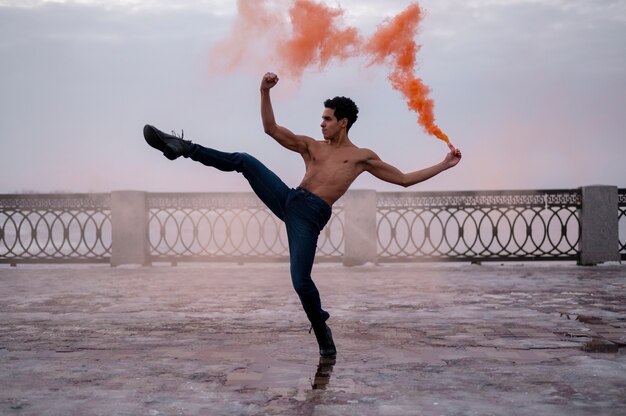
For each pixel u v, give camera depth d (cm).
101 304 701
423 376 381
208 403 328
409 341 489
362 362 420
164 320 593
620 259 1164
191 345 477
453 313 628
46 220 1183
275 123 429
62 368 404
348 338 503
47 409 319
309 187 423
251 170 426
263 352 452
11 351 456
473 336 509
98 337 509
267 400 333
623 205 1167
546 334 516
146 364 415
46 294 790
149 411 315
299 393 346
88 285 890
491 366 406
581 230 1163
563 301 712
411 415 308
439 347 466
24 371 396
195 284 899
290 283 915
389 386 360
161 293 799
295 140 434
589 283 890
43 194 1184
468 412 312
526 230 1177
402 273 1040
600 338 498
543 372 389
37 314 630
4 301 729
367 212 1147
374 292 796
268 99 422
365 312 636
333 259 1166
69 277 1002
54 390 353
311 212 418
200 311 648
